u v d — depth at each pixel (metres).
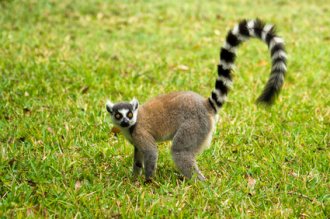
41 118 9.39
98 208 6.54
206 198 6.84
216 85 7.41
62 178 7.31
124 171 7.75
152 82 11.53
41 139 8.60
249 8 19.52
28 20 16.86
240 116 9.67
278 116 9.74
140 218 6.38
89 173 7.54
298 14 18.55
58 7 18.55
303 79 11.84
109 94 10.68
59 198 6.73
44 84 10.81
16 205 6.55
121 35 15.70
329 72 12.38
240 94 10.87
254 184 7.32
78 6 18.77
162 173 7.74
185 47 14.55
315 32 16.22
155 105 7.48
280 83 7.17
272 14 18.48
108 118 9.51
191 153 7.23
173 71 12.30
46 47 13.68
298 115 9.66
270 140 8.75
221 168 7.84
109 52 13.68
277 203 6.83
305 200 6.89
